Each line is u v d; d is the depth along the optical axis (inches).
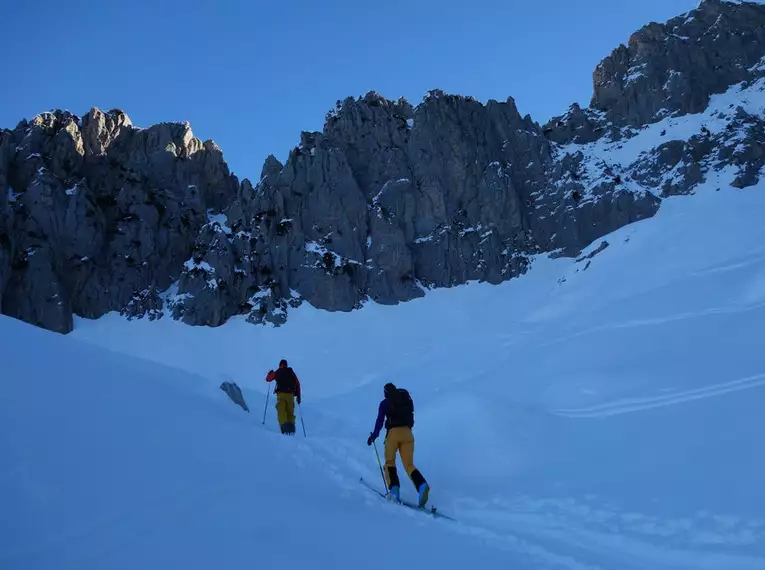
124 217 2030.0
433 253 2060.8
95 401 236.7
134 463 200.5
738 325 843.4
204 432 271.4
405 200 2134.6
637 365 716.7
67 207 1913.1
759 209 1733.5
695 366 639.1
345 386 1418.6
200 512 183.0
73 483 171.0
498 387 802.2
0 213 1775.3
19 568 127.2
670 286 1316.4
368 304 1909.4
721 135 2106.3
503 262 2044.8
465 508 299.4
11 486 156.3
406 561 180.1
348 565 165.5
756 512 243.0
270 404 575.2
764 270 1198.3
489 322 1724.9
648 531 245.6
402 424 307.0
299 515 203.3
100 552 142.7
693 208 1900.8
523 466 352.8
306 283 1920.5
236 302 1881.2
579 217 2052.2
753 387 477.7
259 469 253.4
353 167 2226.9
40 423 195.6
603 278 1699.1
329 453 362.9
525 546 232.4
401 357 1560.0
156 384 320.2
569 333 1182.9
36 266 1736.0
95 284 1859.0
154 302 1865.2
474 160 2224.4
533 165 2287.2
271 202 2074.3
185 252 2103.8
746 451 314.0
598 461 342.0
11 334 271.9
